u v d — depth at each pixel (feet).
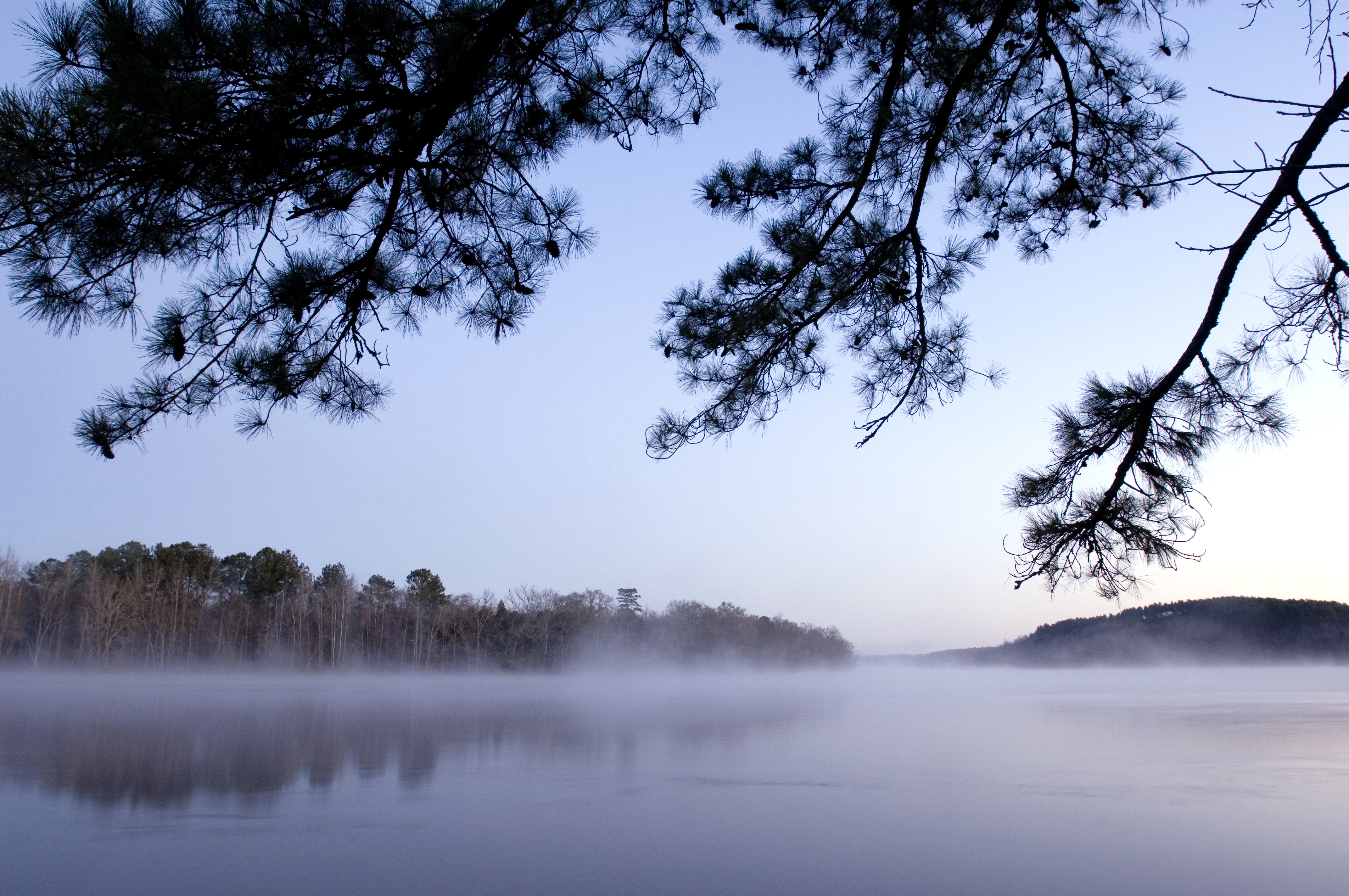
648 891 18.88
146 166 11.71
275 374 14.97
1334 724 62.90
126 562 260.83
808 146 19.29
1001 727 60.54
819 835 24.26
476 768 38.11
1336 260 12.01
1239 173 11.85
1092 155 19.29
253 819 26.71
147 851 22.52
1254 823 25.80
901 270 19.33
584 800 29.73
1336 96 11.00
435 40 12.07
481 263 16.02
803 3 18.21
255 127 11.87
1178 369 14.03
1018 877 19.94
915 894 18.71
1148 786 32.76
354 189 13.51
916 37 18.39
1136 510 15.10
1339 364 13.46
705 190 19.43
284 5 11.41
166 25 11.08
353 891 18.97
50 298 12.73
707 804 29.07
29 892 19.02
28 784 33.50
